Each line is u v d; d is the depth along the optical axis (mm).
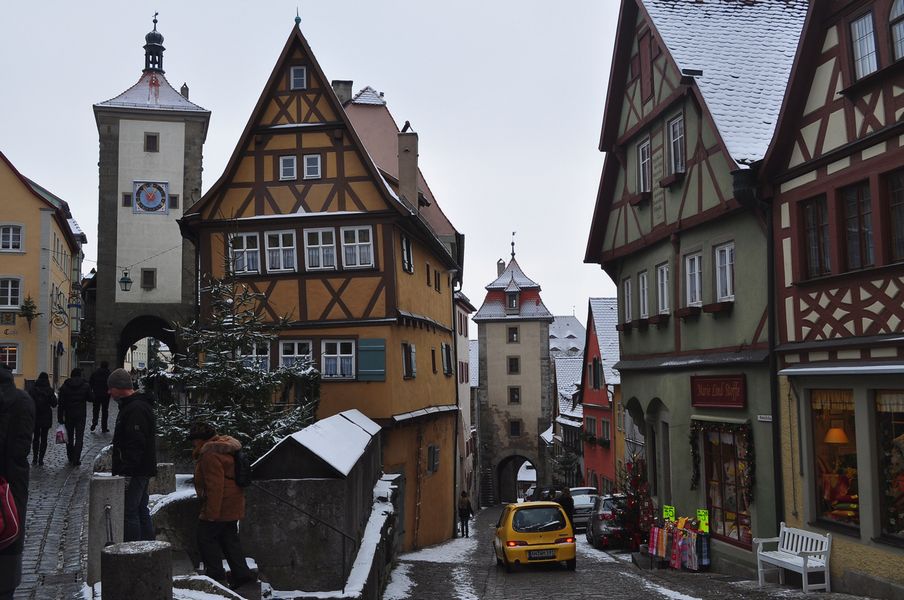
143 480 8656
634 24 20469
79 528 11516
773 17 18719
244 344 17219
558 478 52250
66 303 50969
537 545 17531
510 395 64875
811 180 13664
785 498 14273
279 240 24156
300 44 24469
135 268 43812
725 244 16625
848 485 12742
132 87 45094
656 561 18156
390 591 13797
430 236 27328
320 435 11930
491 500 64250
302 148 24281
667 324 19234
